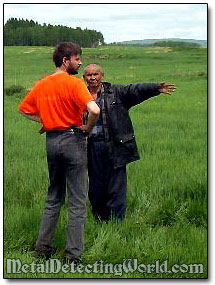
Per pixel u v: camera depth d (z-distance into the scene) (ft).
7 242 19.02
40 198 23.65
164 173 26.63
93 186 21.70
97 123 21.24
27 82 115.34
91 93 21.21
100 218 22.04
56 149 18.06
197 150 34.06
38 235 18.78
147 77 116.26
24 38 331.98
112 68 165.58
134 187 24.36
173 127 45.44
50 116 17.99
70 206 18.26
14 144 38.22
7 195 24.48
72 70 18.54
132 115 54.34
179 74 116.16
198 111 56.80
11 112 59.47
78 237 18.03
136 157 21.58
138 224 20.54
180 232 19.40
